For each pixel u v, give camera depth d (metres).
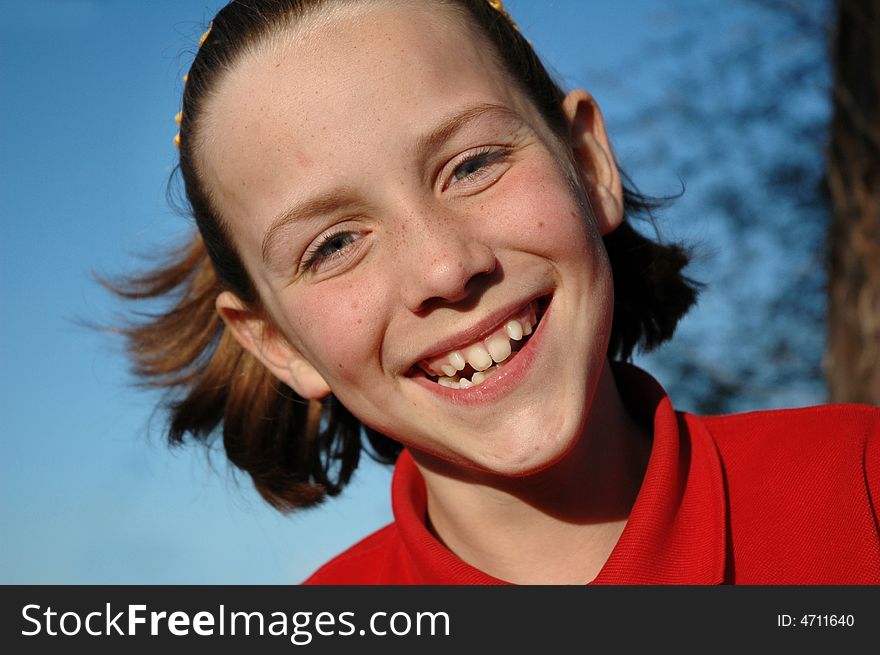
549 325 1.99
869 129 3.70
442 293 1.91
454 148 1.96
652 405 2.24
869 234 3.65
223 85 2.10
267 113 2.01
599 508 2.12
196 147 2.21
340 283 2.03
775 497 2.04
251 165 2.04
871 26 3.70
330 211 1.98
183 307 2.81
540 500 2.12
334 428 2.78
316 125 1.96
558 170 2.05
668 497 2.00
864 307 3.64
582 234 2.00
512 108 2.08
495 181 1.99
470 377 2.10
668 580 1.95
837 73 3.80
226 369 2.75
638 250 2.66
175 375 2.82
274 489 2.81
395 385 2.07
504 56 2.17
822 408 2.21
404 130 1.94
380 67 1.97
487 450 1.99
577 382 1.98
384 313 2.00
